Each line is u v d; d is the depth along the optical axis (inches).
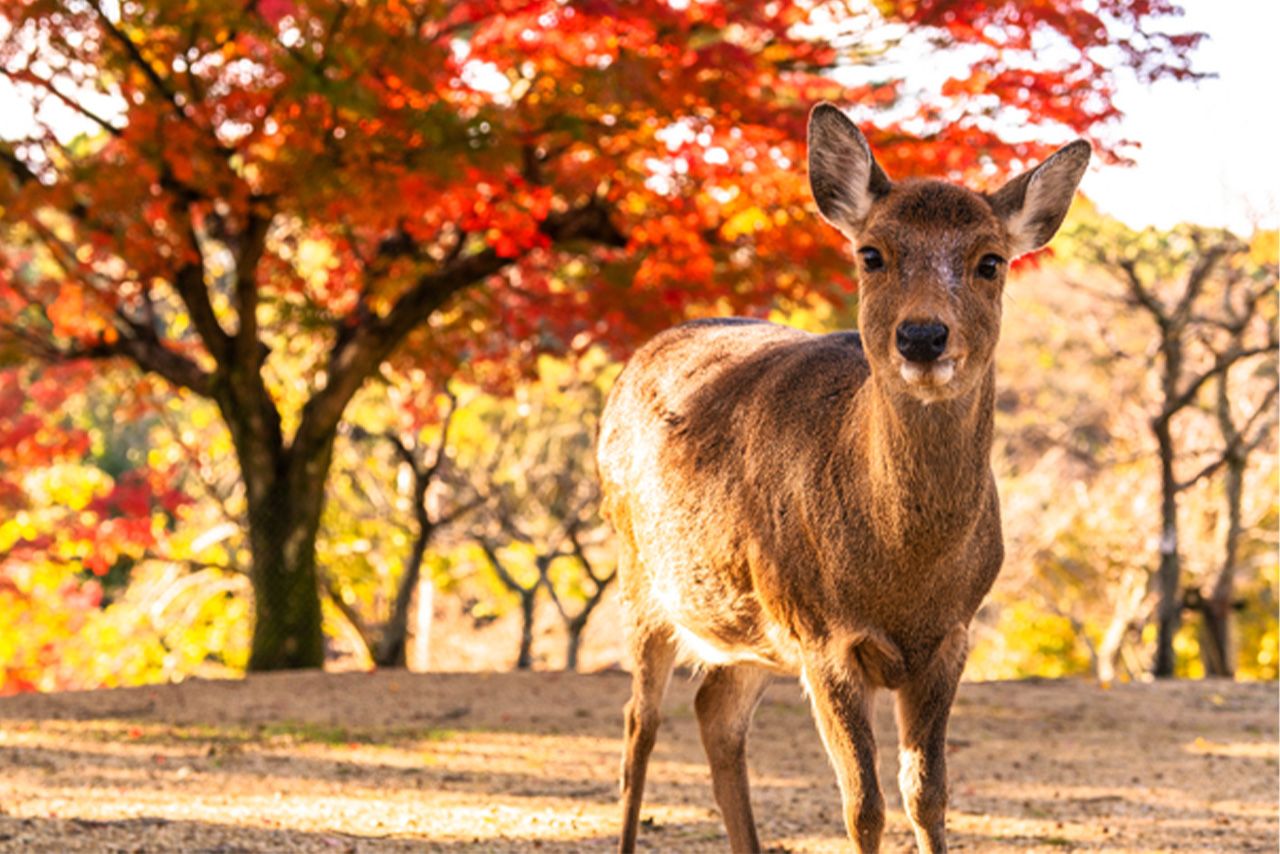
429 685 455.8
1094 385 998.4
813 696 184.5
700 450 208.2
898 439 169.3
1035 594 1003.3
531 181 457.1
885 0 426.6
